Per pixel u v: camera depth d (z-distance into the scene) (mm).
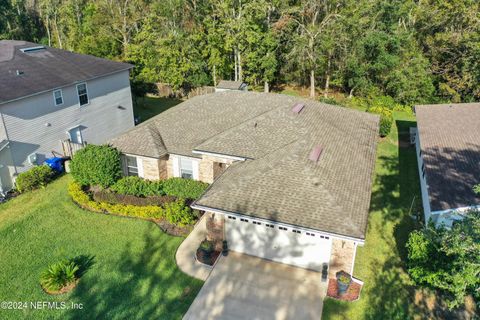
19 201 19469
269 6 42750
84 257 15094
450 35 37906
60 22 59000
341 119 22109
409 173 23047
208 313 12352
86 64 27328
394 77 37844
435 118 25188
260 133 18828
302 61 41219
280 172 15172
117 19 48250
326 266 13586
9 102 20172
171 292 13289
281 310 12461
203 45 42969
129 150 19750
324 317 12242
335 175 15422
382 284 13758
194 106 23031
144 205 18297
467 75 36656
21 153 21531
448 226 15320
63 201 19328
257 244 14852
